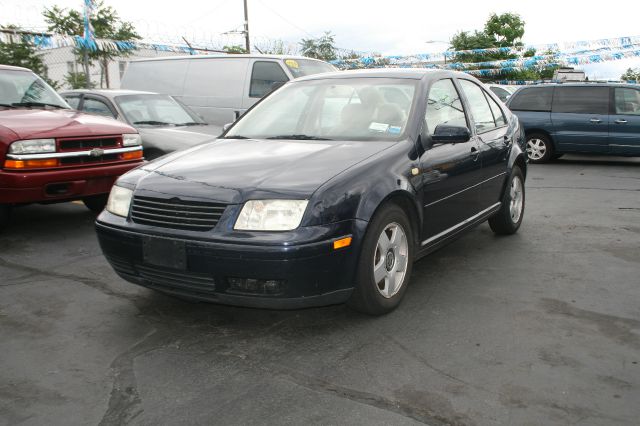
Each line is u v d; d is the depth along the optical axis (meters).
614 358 3.14
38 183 5.51
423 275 4.61
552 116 12.12
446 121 4.62
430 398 2.75
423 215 4.06
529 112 12.37
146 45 15.11
